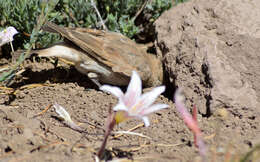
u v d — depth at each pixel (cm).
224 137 919
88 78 1285
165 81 1239
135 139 938
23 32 1345
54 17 1321
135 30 1446
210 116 1026
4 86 1191
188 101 1091
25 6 1326
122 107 697
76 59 1194
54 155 814
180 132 966
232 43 1109
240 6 1193
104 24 1419
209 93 1044
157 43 1312
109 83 1248
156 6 1505
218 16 1188
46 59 1373
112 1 1470
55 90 1178
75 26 1427
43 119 1000
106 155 841
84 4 1422
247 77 1056
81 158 812
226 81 1042
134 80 727
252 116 1015
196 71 1105
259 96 1037
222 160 807
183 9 1324
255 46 1088
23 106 1067
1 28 1321
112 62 1174
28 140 873
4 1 1339
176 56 1196
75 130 959
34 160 791
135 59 1187
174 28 1287
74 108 1074
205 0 1270
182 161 815
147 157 836
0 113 998
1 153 824
